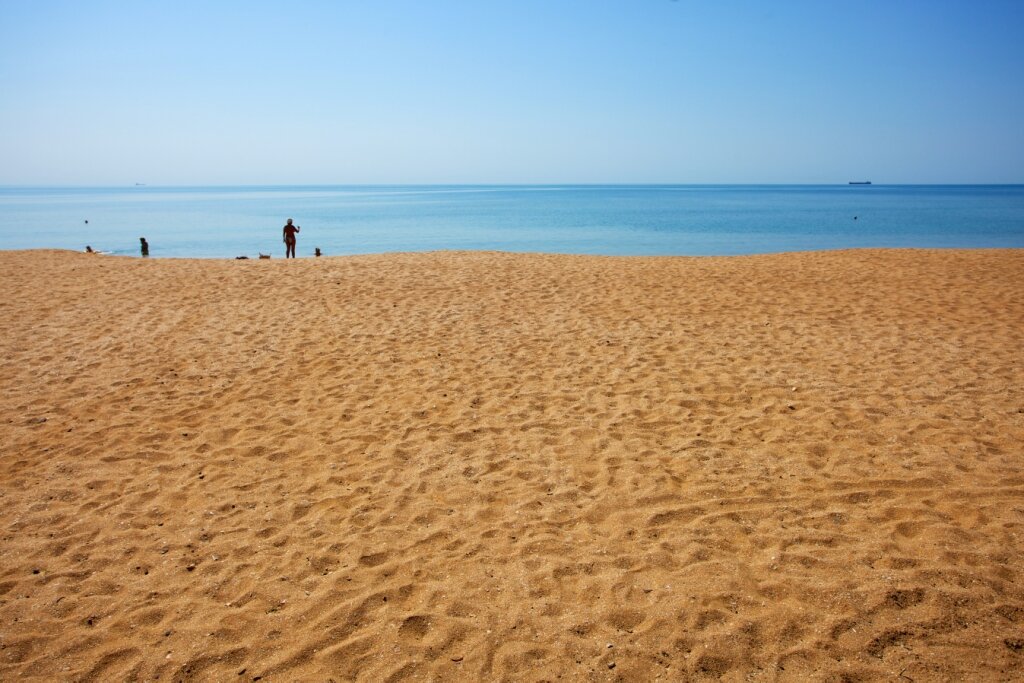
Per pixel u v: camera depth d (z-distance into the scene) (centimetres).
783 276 1316
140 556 419
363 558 407
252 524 453
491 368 786
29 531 452
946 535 397
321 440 596
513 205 10225
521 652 319
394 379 755
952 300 1065
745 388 696
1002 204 9244
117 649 334
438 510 463
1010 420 584
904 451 526
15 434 617
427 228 5191
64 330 955
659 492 476
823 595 348
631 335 916
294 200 14350
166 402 697
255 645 334
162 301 1131
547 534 427
